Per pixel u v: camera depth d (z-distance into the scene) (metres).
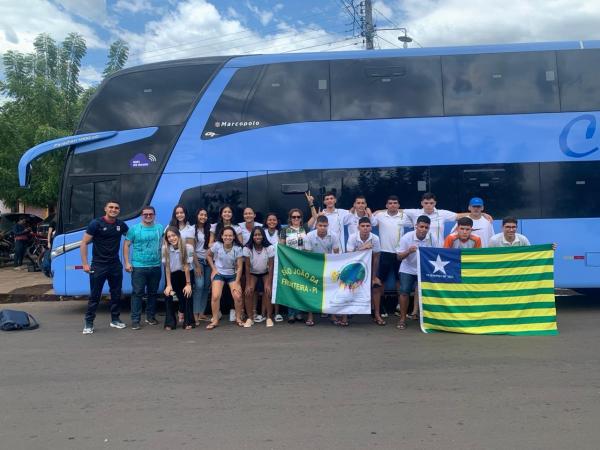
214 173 9.04
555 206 8.77
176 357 6.27
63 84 18.42
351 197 8.91
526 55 9.04
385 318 8.70
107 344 7.01
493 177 8.81
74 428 4.15
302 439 3.87
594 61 8.98
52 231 11.84
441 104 8.97
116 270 7.96
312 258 8.12
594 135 8.83
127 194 9.14
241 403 4.64
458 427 4.05
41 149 9.15
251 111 9.12
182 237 8.18
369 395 4.80
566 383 5.07
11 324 7.95
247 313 8.27
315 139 9.01
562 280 8.77
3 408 4.62
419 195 8.83
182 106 9.23
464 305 7.46
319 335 7.41
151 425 4.18
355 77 9.11
